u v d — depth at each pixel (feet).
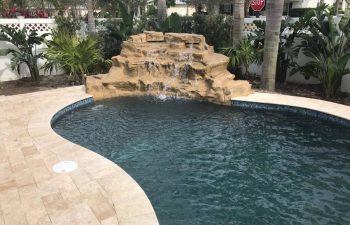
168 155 23.41
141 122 29.84
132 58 39.68
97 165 19.40
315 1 107.34
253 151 24.23
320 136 26.99
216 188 19.24
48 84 41.96
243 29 46.93
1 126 26.27
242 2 41.83
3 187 16.96
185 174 20.79
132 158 22.86
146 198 15.88
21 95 35.91
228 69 44.21
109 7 127.65
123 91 38.22
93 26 52.13
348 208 17.34
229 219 16.33
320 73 37.65
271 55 36.63
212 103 35.42
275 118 31.17
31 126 26.27
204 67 36.42
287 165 22.16
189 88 36.99
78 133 27.12
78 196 16.07
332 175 20.81
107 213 14.71
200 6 122.52
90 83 36.17
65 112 31.81
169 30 50.67
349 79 37.17
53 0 102.27
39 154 20.98
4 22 42.98
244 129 28.43
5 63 42.63
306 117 31.37
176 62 38.55
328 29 35.91
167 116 31.50
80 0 122.31
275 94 36.45
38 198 15.93
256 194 18.66
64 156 20.67
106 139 25.99
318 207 17.44
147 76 38.99
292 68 41.68
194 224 15.90
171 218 16.34
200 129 28.35
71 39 42.50
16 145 22.47
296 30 38.42
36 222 14.12
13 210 14.98
